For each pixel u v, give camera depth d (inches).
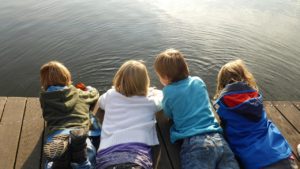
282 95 207.6
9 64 229.9
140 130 105.3
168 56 113.8
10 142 116.0
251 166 100.7
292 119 135.1
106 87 215.0
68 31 277.9
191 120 108.7
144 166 96.7
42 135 120.2
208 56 249.1
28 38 263.1
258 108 106.2
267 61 240.4
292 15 318.3
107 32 280.1
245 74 115.5
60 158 94.5
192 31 286.0
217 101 112.0
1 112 130.3
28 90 205.8
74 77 222.8
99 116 127.3
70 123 105.0
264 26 294.5
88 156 104.0
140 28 290.5
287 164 97.9
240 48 258.5
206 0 366.3
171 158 110.7
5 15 305.9
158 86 213.3
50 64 113.7
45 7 331.3
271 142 101.3
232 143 107.3
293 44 262.1
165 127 122.9
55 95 107.3
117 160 96.0
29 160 109.4
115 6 342.0
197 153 99.7
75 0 356.5
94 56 244.8
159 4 351.9
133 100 109.7
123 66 111.7
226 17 316.2
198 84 114.0
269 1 361.1
